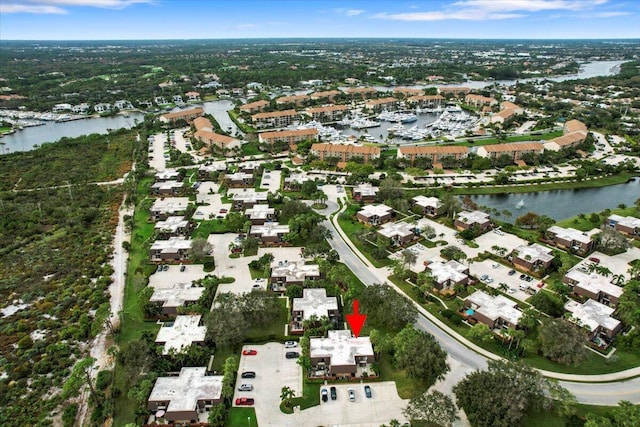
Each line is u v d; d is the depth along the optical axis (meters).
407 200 181.88
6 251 147.50
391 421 78.56
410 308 106.62
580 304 114.94
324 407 85.75
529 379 82.50
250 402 86.44
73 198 192.88
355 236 153.38
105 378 92.19
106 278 129.50
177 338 101.94
